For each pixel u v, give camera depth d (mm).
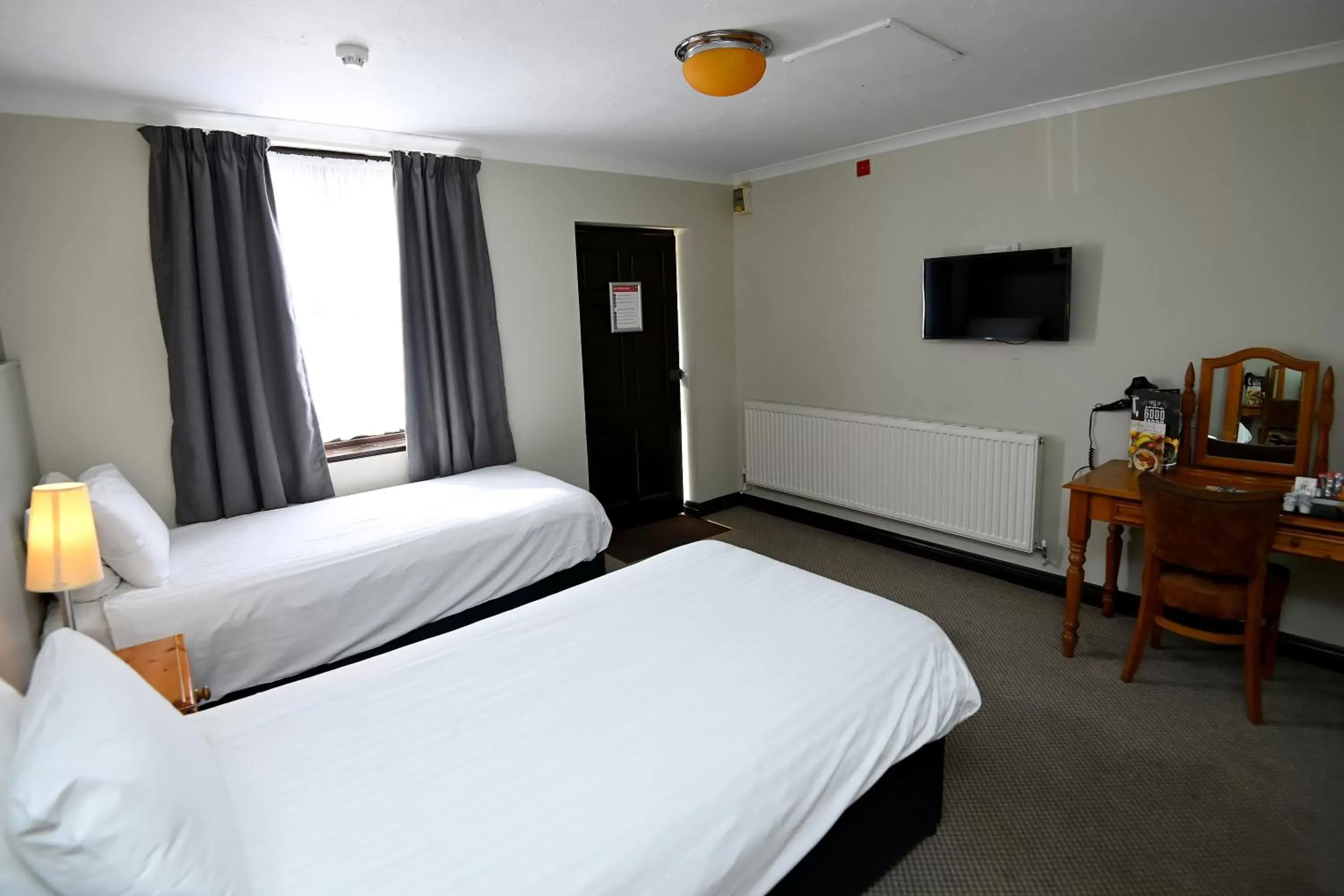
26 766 945
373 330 3529
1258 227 2699
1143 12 2125
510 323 3912
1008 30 2252
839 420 4277
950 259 3539
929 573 3820
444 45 2236
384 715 1598
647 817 1261
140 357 2877
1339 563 2688
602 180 4156
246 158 2994
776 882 1372
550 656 1844
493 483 3504
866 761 1564
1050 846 1936
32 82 2449
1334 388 2580
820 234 4293
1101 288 3143
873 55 2441
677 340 4852
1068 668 2822
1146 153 2934
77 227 2705
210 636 2316
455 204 3559
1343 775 2156
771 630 1947
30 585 1888
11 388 2295
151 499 2953
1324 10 2133
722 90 2299
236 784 1363
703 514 5012
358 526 2896
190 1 1854
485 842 1206
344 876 1137
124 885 944
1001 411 3576
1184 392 2873
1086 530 2809
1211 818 2012
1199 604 2445
